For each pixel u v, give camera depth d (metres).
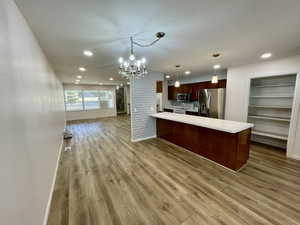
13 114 1.07
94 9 1.41
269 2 1.33
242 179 2.39
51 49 2.46
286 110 3.67
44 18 1.54
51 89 3.22
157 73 4.88
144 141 4.52
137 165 2.94
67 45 2.32
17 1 1.23
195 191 2.11
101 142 4.45
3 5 1.01
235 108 4.27
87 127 6.60
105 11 1.45
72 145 4.20
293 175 2.50
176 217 1.66
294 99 3.10
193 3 1.34
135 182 2.36
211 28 1.85
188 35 2.04
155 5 1.37
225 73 5.20
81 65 3.75
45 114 2.18
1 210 0.84
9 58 1.07
